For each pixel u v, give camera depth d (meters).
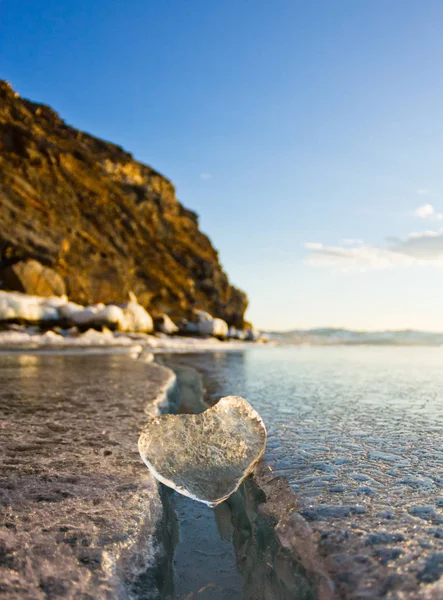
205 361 9.70
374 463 2.04
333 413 3.31
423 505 1.51
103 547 1.30
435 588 1.02
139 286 23.08
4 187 17.88
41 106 24.39
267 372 6.92
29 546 1.28
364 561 1.16
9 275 15.92
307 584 1.19
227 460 1.71
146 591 1.23
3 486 1.72
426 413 3.31
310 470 1.94
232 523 2.00
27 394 3.91
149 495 1.70
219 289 30.48
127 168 28.16
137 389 4.27
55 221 19.03
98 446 2.29
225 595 1.45
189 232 32.09
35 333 14.64
